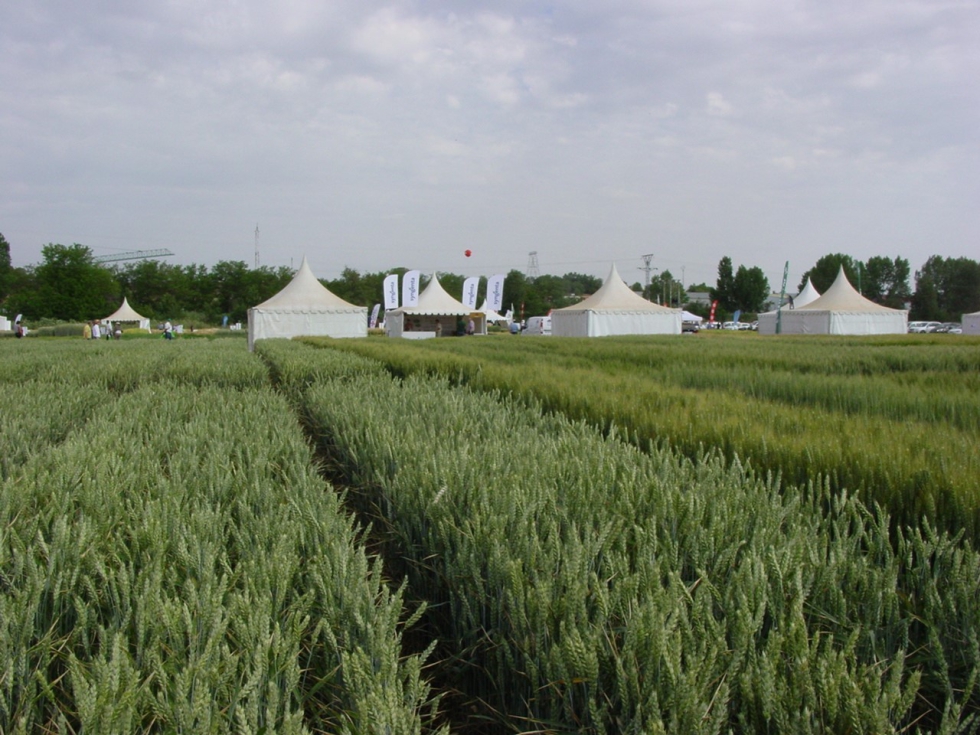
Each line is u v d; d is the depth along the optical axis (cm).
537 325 4988
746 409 508
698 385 846
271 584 201
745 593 178
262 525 243
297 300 2933
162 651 180
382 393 663
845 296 3681
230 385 967
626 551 222
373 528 367
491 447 352
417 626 262
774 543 229
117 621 186
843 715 143
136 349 1886
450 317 4184
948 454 336
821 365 1104
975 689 182
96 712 133
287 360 1103
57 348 1997
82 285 6906
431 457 319
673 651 141
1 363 1103
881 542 232
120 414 539
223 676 154
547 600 176
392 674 149
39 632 188
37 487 296
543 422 494
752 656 156
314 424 654
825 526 252
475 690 219
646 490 269
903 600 213
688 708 135
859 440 372
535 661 174
